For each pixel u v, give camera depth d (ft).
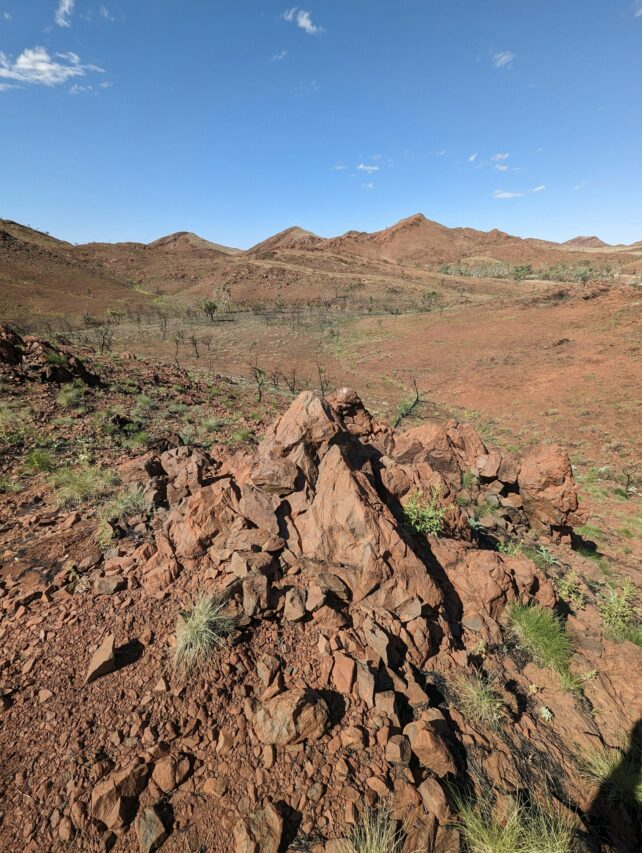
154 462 27.94
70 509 24.79
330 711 12.37
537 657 17.06
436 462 37.58
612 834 12.04
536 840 10.77
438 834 10.32
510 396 142.00
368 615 15.70
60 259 532.32
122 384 66.90
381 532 17.28
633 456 91.56
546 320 226.79
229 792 10.39
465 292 464.65
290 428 21.11
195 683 12.75
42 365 54.65
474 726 13.58
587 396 129.39
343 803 10.46
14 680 12.98
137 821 9.64
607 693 16.35
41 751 10.94
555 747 13.78
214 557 17.16
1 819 9.60
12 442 35.19
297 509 18.99
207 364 193.06
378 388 164.86
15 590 17.19
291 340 255.91
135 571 17.39
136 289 514.68
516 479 40.01
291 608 15.15
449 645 16.06
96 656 13.21
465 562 19.88
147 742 11.18
